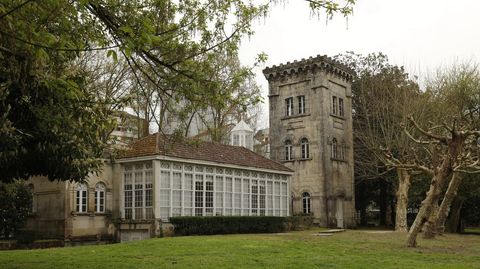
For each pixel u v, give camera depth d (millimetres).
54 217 27047
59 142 11219
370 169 44281
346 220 43312
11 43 8281
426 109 34750
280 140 44938
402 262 14516
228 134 47844
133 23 9750
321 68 42750
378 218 60625
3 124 9398
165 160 28219
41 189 27875
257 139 65250
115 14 10008
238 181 33469
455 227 36875
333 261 14500
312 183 42094
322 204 41250
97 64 34688
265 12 15625
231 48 11695
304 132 43344
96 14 9680
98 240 27984
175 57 11391
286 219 33875
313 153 42438
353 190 44781
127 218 28969
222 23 11586
